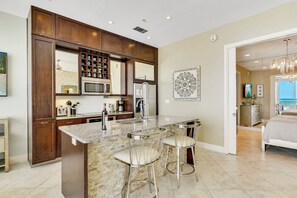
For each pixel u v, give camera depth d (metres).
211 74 3.79
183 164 2.79
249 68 7.00
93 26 3.63
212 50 3.78
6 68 2.96
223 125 3.59
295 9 2.67
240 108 6.61
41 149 2.92
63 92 3.55
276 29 2.85
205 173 2.62
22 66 3.17
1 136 2.68
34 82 2.85
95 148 1.74
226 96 3.53
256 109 6.68
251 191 2.12
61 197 2.02
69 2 2.71
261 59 5.80
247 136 5.05
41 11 2.92
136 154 1.80
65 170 1.98
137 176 2.17
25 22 3.21
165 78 4.91
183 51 4.40
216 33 3.70
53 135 3.06
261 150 3.74
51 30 3.03
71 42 3.29
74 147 1.75
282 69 4.84
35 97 2.86
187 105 4.29
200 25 3.58
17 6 2.82
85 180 1.57
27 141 3.21
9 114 3.04
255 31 3.11
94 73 4.03
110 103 4.59
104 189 1.81
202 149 3.84
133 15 3.16
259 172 2.65
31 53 2.82
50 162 3.04
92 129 1.97
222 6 2.84
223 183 2.32
